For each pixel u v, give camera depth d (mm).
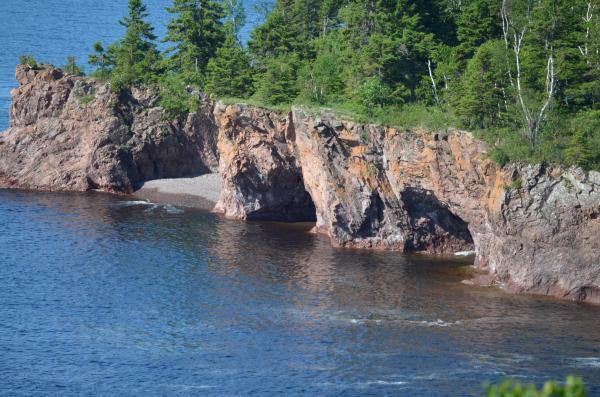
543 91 100000
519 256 92125
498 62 100438
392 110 110125
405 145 105312
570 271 89625
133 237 112562
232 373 69875
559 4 100625
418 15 124812
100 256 103000
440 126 102188
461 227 110062
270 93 126312
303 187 126375
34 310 84125
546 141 92875
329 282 94250
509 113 97750
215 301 87375
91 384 67625
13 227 115938
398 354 73625
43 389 66625
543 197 90688
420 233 110000
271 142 123812
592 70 97938
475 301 88312
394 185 108250
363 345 75750
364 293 90500
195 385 67562
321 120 110250
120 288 91188
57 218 122062
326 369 70562
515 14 110062
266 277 95875
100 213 126375
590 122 93625
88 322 81188
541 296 90562
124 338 77375
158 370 70500
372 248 110750
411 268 100750
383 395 65500
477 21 114875
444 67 113562
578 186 89438
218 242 111125
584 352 74188
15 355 73062
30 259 101062
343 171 110688
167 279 94438
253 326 80438
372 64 117062
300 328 79875
